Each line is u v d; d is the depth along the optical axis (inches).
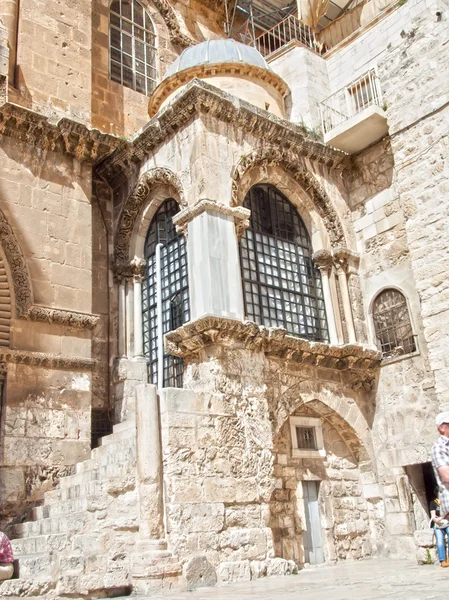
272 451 557.0
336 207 743.1
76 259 658.2
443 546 390.3
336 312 706.8
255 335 579.8
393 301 697.0
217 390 537.0
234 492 507.5
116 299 714.2
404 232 695.7
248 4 1083.3
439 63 660.1
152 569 420.2
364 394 695.7
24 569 384.2
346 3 1024.2
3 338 587.5
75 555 397.4
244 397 555.2
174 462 471.2
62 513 505.0
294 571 517.0
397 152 684.7
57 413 596.7
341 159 756.0
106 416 676.7
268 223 703.1
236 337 565.3
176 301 662.5
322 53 951.6
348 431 673.0
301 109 819.4
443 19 663.1
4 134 644.1
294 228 730.2
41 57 711.7
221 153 641.0
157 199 706.8
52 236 648.4
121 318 702.5
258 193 705.6
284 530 590.2
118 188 746.2
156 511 450.6
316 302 714.2
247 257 663.8
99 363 686.5
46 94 704.4
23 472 561.0
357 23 924.6
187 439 487.2
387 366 684.7
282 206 727.7
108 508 473.4
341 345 666.2
